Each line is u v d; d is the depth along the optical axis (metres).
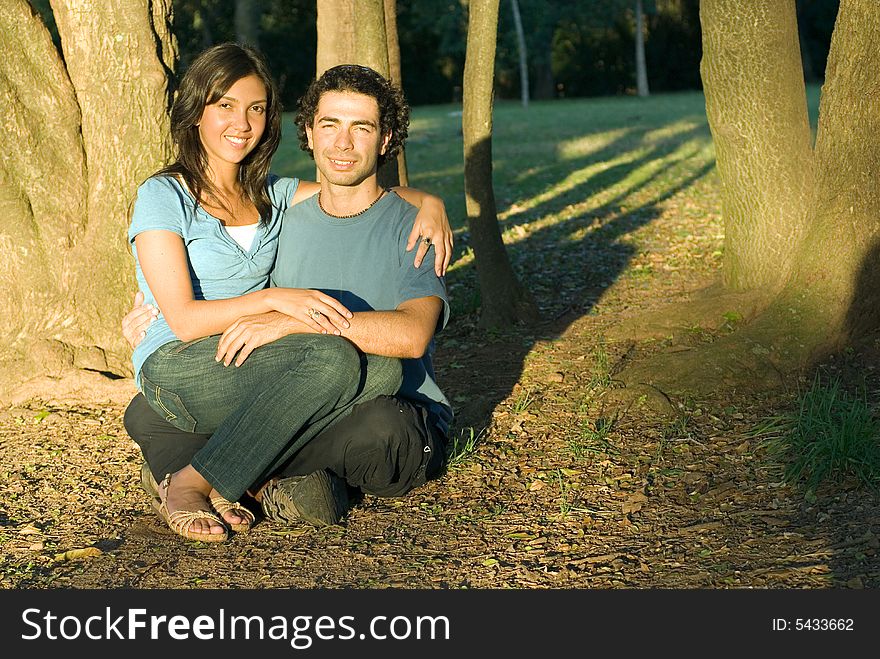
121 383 5.80
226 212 4.01
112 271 6.04
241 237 4.04
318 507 3.85
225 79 3.86
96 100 5.95
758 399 5.08
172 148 6.08
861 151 5.45
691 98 40.69
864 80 5.38
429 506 4.09
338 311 3.73
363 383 3.89
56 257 6.01
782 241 6.22
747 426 4.70
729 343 5.41
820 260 5.55
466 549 3.66
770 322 5.53
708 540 3.55
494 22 6.58
